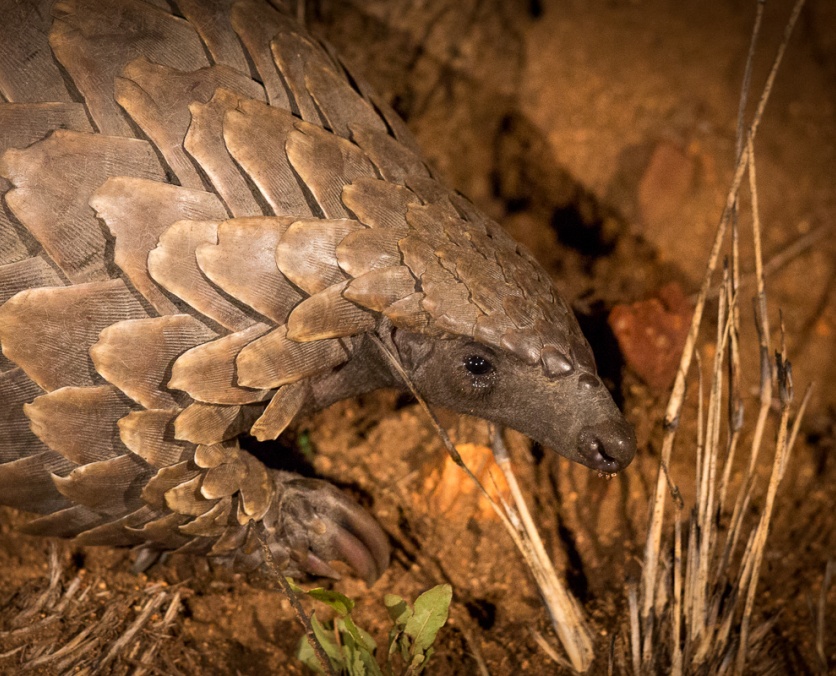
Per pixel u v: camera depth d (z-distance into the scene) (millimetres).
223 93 3955
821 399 6250
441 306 3770
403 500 5375
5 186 3752
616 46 7926
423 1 7723
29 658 4398
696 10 8320
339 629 4520
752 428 5910
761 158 7461
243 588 4875
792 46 8195
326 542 4582
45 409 3766
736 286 4293
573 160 7219
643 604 4480
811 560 5348
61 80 3934
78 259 3752
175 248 3695
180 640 4582
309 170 3898
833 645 4891
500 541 5203
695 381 5980
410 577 5066
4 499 4148
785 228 7137
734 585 4363
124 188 3715
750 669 4680
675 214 7027
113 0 4117
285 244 3756
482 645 4793
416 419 5656
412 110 7266
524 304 3850
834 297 6844
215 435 3910
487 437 5488
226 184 3836
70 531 4266
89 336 3752
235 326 3814
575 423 3934
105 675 4375
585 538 5277
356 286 3760
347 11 7566
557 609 4488
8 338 3689
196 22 4230
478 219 4164
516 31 7824
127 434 3783
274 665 4625
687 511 5434
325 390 4438
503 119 7363
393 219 3898
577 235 6941
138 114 3842
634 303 6168
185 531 4168
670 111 7566
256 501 4219
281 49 4301
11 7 4023
